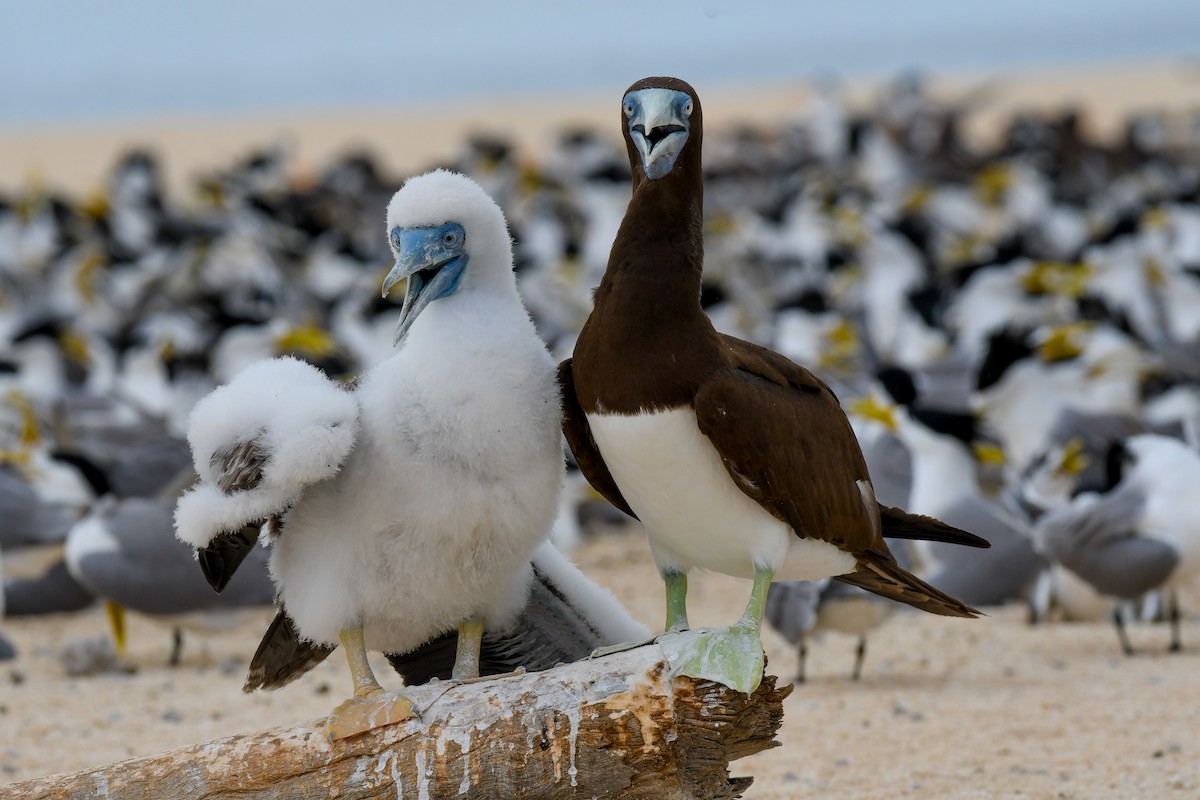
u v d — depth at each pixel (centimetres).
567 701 711
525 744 711
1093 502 1405
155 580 1395
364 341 2716
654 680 705
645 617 1548
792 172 5056
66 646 1424
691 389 718
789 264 3503
